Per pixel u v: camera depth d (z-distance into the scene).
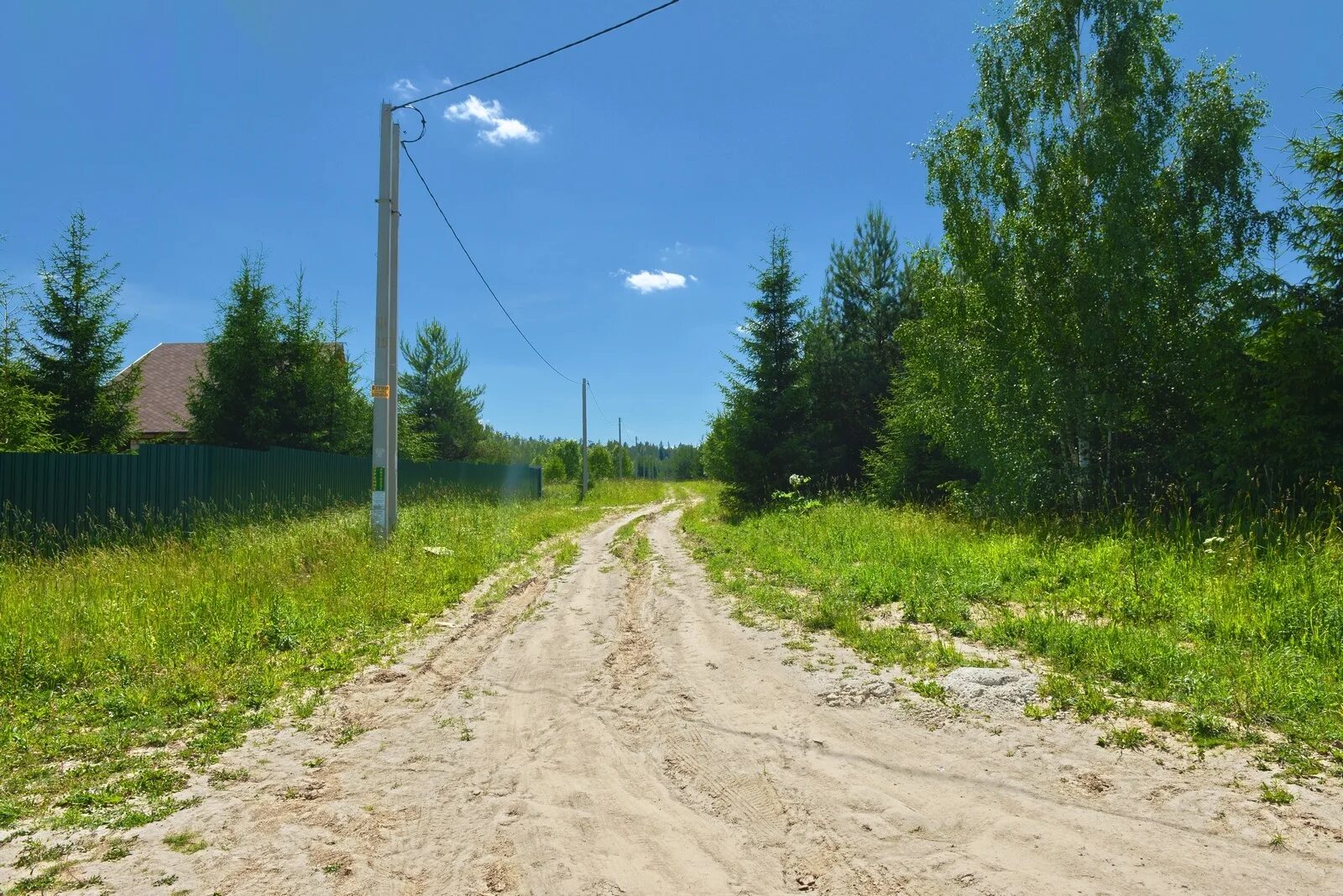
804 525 13.66
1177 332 12.12
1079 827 3.06
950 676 4.96
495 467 27.67
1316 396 9.45
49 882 2.85
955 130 14.80
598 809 3.52
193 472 11.57
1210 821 3.04
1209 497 10.12
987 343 14.17
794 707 4.75
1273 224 12.30
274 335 18.89
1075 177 13.30
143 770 3.97
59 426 15.74
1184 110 13.13
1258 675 4.46
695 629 7.10
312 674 5.81
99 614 6.72
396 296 12.57
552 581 10.77
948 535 10.96
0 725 4.57
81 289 15.97
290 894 2.80
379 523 11.98
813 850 3.05
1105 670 4.89
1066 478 12.84
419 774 3.98
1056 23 13.91
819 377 22.31
